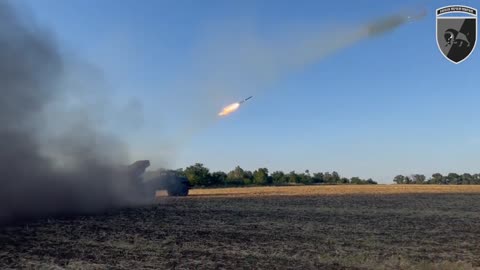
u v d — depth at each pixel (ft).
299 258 41.65
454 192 175.83
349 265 38.68
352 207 100.07
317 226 65.46
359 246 48.73
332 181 350.64
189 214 82.33
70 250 45.24
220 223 68.44
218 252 44.57
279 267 37.78
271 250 45.75
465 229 63.36
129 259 40.88
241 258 41.57
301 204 108.27
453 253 45.09
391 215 82.43
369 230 61.62
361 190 195.72
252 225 65.98
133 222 69.46
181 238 53.36
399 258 42.09
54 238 53.06
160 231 59.26
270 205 104.99
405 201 121.80
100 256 42.22
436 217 79.36
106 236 54.65
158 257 41.88
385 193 167.94
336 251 45.42
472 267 38.32
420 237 55.57
